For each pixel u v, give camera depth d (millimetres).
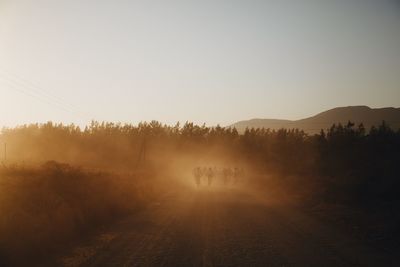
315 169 69688
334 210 25172
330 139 83000
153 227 17719
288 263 11656
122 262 11477
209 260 11875
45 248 12625
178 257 12188
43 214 14562
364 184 33219
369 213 23312
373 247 14164
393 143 80375
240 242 14633
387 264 11773
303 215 22984
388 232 17047
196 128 126812
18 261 11297
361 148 76250
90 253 12547
